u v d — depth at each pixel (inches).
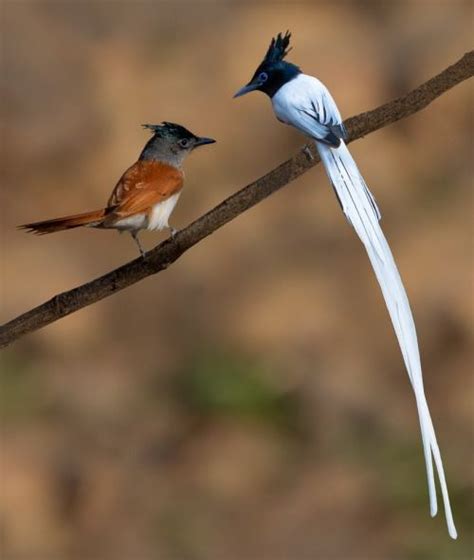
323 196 649.6
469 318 568.4
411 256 604.7
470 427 524.1
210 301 608.4
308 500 498.6
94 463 522.0
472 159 663.1
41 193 682.2
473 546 467.2
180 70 722.8
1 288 611.8
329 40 708.0
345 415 538.3
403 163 666.2
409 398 547.8
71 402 555.8
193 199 655.8
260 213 645.3
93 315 607.2
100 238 652.7
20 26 756.0
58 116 713.0
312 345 574.9
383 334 581.3
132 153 687.1
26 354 580.4
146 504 504.4
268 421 542.0
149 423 545.3
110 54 744.3
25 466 514.0
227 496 504.7
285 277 610.9
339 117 251.3
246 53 715.4
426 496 489.4
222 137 681.0
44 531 492.7
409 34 708.0
